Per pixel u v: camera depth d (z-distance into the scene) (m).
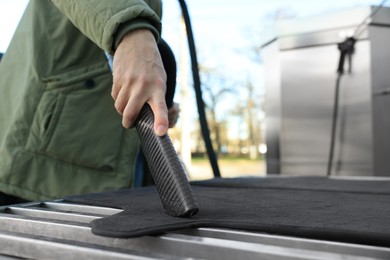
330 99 1.55
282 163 1.64
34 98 0.90
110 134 0.97
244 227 0.43
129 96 0.52
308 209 0.57
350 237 0.39
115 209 0.57
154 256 0.35
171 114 1.07
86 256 0.37
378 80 1.48
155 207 0.56
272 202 0.64
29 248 0.41
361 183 1.00
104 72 0.95
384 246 0.37
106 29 0.56
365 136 1.49
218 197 0.71
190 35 1.09
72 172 0.93
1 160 0.89
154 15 0.57
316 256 0.33
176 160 0.49
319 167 1.57
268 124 1.70
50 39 0.91
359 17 1.48
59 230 0.45
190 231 0.43
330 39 1.54
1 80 0.99
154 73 0.52
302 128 1.60
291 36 1.61
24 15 1.00
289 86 1.62
